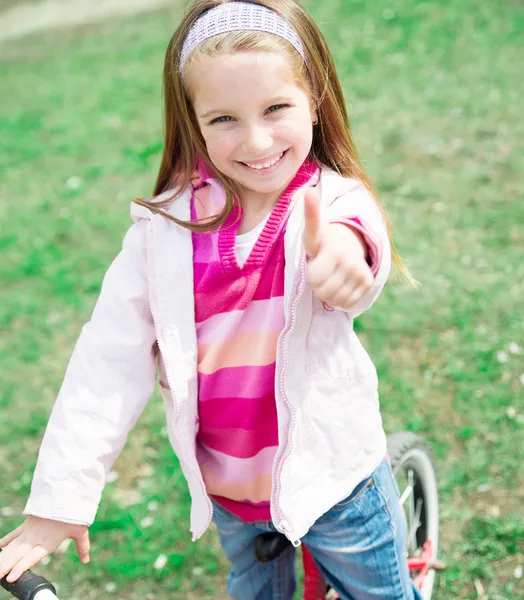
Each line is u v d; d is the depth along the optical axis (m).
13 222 4.87
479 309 3.49
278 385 1.43
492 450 2.79
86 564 2.61
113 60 7.75
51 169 5.59
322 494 1.53
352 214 1.35
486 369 3.14
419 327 3.44
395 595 1.71
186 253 1.50
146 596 2.50
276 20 1.37
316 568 1.91
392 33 6.95
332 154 1.52
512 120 5.24
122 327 1.54
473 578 2.39
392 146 5.09
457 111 5.45
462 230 4.11
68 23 9.15
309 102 1.43
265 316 1.47
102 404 1.51
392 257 1.56
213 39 1.34
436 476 2.33
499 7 7.14
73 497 1.46
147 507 2.79
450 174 4.68
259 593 1.92
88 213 4.87
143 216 1.53
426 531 2.29
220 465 1.63
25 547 1.44
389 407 3.01
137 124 6.16
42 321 3.92
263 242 1.45
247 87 1.33
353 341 1.50
